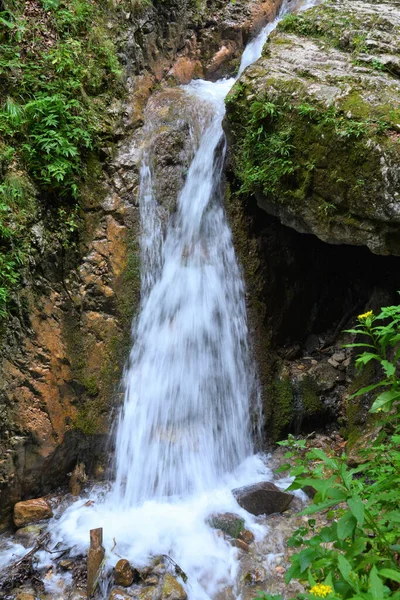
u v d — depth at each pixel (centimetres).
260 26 682
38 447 404
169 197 493
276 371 496
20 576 348
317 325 532
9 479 392
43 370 412
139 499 420
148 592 333
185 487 428
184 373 464
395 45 442
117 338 454
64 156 449
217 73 646
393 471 241
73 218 450
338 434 477
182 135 508
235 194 498
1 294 381
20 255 405
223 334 482
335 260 530
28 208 421
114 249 464
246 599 332
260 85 444
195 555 360
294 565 197
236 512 394
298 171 416
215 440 454
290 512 393
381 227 381
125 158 490
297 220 439
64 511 405
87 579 342
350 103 390
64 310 435
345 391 486
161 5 589
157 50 580
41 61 470
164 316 473
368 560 186
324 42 481
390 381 251
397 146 358
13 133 430
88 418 433
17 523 391
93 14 520
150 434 444
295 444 272
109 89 512
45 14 489
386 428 407
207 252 495
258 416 475
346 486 198
